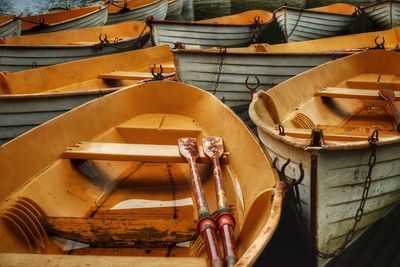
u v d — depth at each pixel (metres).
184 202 3.45
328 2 24.94
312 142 2.82
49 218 2.80
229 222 2.18
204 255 2.45
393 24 13.80
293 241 3.89
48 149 3.49
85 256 2.08
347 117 5.82
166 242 2.70
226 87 6.40
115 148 3.69
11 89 5.76
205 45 10.43
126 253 2.66
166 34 9.62
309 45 8.81
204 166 3.95
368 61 7.00
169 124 4.71
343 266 3.46
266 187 2.74
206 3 25.81
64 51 8.19
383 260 3.48
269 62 6.39
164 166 4.17
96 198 3.49
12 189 2.95
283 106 4.89
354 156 2.92
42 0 35.12
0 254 2.06
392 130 5.20
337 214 3.13
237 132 3.79
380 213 3.63
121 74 6.99
